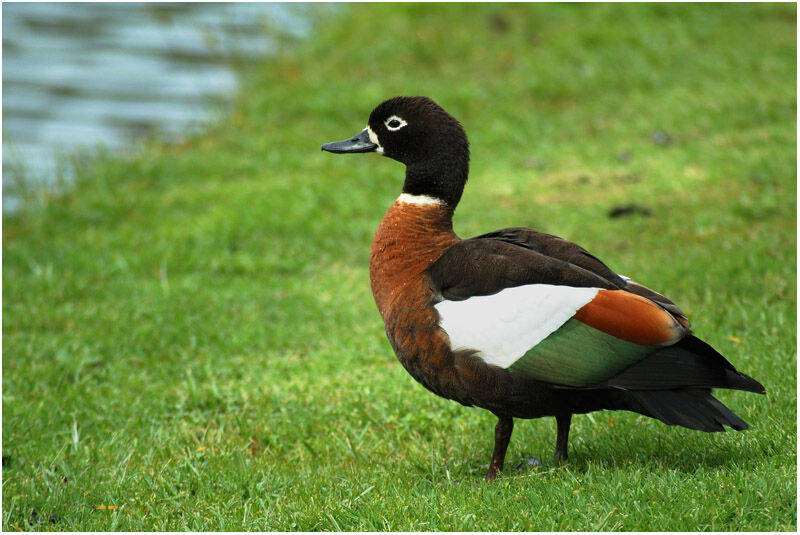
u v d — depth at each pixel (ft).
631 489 23.04
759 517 21.31
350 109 62.75
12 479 28.73
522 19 74.43
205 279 44.42
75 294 43.37
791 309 35.01
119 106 68.80
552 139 57.77
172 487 27.02
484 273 24.68
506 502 23.36
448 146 27.17
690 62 64.90
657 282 38.55
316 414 31.94
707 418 22.68
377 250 26.94
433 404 31.71
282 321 39.81
